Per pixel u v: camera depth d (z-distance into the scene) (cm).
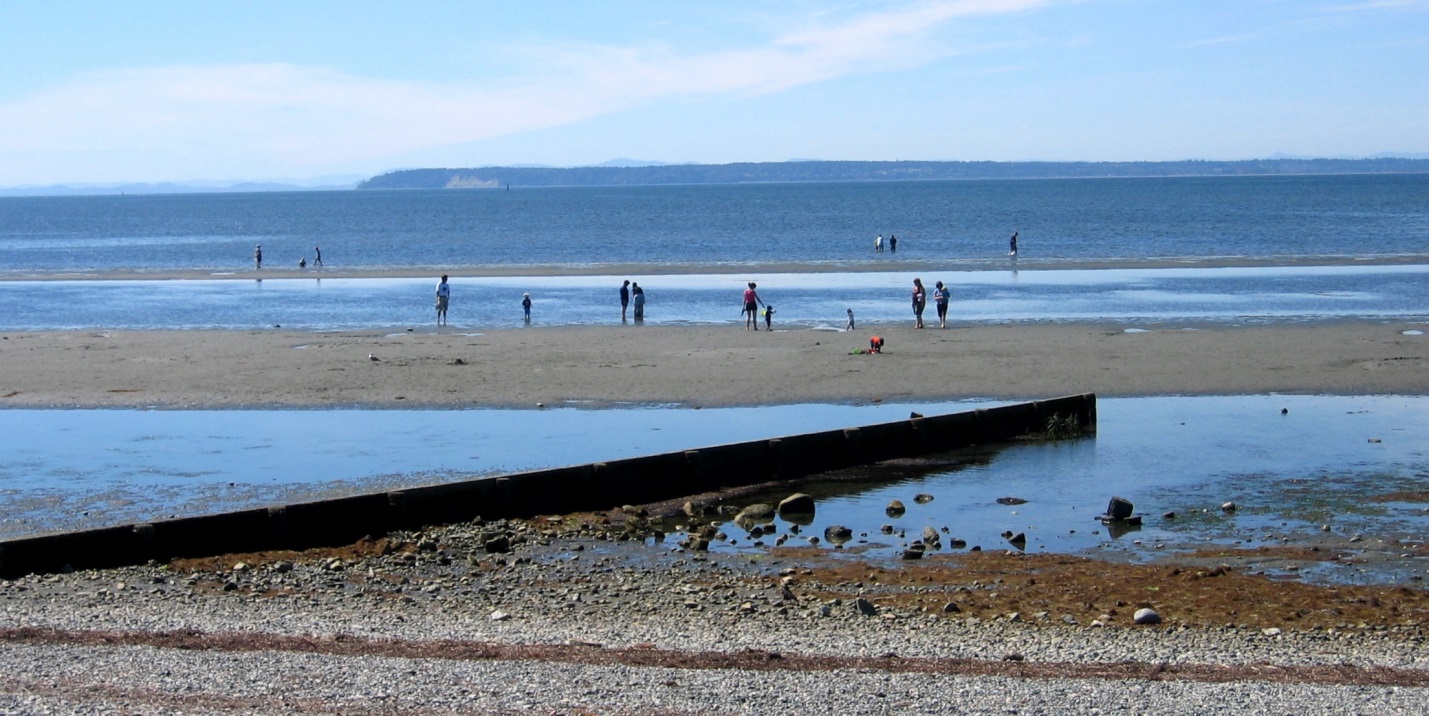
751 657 1294
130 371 3494
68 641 1334
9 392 3198
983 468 2458
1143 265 7012
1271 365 3441
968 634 1426
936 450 2634
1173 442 2611
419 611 1543
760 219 15212
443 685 1175
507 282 6619
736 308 5125
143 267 8294
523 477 2128
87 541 1769
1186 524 1989
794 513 2123
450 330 4450
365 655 1295
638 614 1528
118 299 5909
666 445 2583
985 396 3086
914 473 2433
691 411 2952
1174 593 1611
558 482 2167
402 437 2670
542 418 2877
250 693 1141
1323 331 4059
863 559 1816
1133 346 3794
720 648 1342
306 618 1489
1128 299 5272
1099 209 16450
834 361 3572
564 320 4797
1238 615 1515
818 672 1238
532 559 1839
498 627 1455
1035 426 2789
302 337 4241
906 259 7900
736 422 2820
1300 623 1483
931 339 4006
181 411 2973
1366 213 13500
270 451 2536
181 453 2517
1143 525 1989
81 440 2648
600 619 1502
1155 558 1798
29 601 1569
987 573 1722
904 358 3619
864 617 1510
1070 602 1577
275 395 3144
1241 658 1322
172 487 2239
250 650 1303
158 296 6050
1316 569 1727
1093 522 2012
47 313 5297
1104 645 1375
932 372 3394
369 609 1555
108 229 15650
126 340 4181
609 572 1756
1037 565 1764
